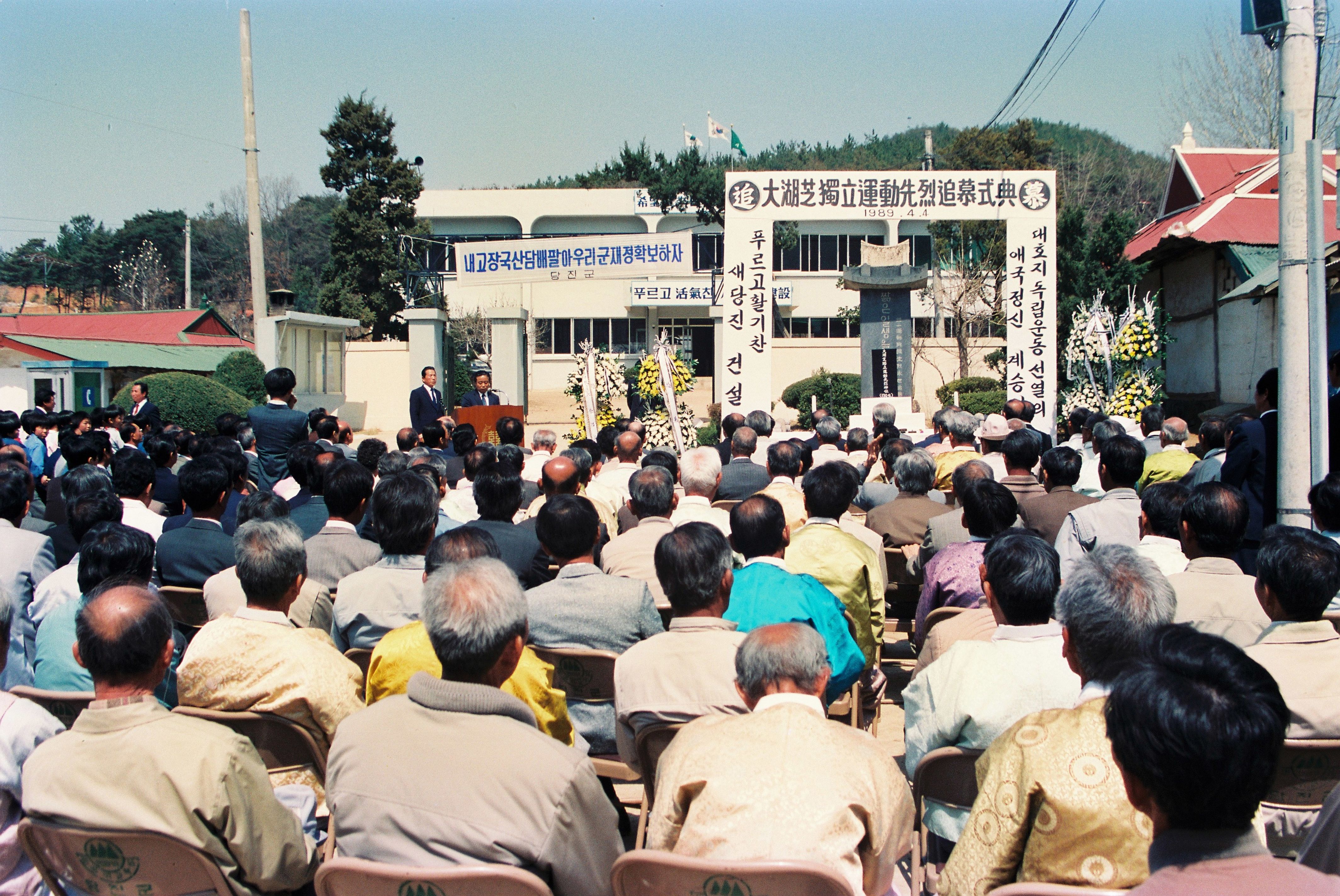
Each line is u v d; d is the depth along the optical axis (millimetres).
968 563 3896
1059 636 2613
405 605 3602
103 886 2201
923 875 2779
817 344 24688
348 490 4340
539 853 2053
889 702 5246
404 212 27078
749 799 1990
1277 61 4363
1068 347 13992
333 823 2494
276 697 2723
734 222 11766
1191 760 1391
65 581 3877
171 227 51375
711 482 5039
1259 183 14234
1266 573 2633
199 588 4246
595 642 3398
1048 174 11695
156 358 19844
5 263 52688
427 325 21203
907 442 6566
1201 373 14586
